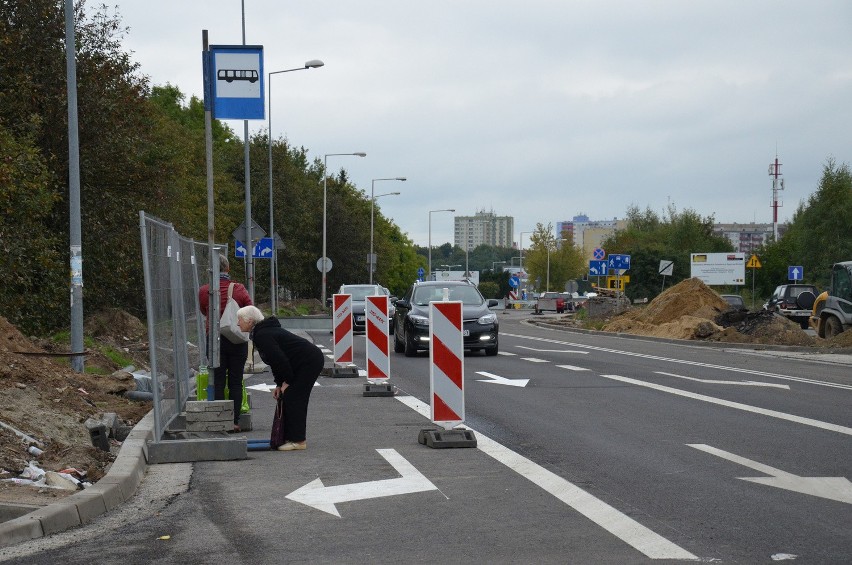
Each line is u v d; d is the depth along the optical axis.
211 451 10.13
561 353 26.23
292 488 8.58
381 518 7.32
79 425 11.68
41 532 6.91
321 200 79.88
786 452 10.16
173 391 11.73
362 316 36.97
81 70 28.98
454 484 8.59
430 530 6.88
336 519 7.31
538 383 17.52
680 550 6.19
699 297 42.59
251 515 7.50
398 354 26.41
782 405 14.27
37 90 27.53
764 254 82.44
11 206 22.58
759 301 72.50
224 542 6.63
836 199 68.12
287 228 71.06
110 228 30.31
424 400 15.56
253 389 18.06
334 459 10.08
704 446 10.56
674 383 17.48
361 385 18.09
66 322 27.62
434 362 10.92
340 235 80.00
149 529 7.09
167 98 80.88
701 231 95.31
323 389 17.34
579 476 8.88
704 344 32.06
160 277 10.77
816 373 19.88
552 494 8.10
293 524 7.16
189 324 13.57
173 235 12.01
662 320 42.12
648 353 26.50
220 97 14.21
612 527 6.88
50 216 28.83
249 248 34.31
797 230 74.12
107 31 30.25
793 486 8.35
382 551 6.31
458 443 10.64
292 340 10.79
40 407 11.79
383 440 11.34
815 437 11.22
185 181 49.66
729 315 37.62
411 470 9.33
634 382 17.67
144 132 32.16
